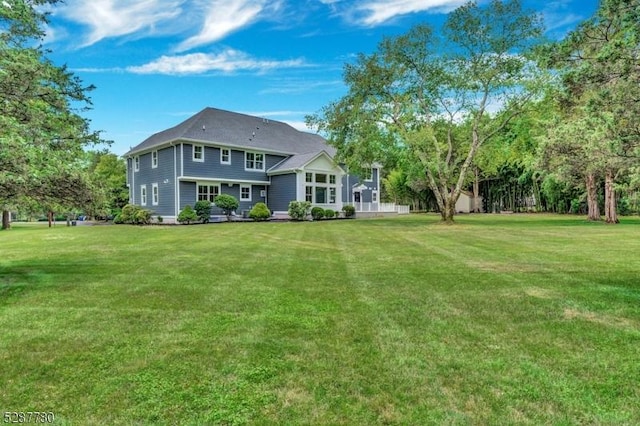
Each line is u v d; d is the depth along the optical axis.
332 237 12.96
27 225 29.61
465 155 22.64
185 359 3.19
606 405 2.47
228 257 8.50
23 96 5.60
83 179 6.38
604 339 3.58
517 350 3.35
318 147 31.56
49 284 5.89
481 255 8.70
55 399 2.59
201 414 2.41
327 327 3.94
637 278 6.22
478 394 2.62
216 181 24.48
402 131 19.17
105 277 6.38
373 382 2.80
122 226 20.97
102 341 3.57
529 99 17.78
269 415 2.40
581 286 5.69
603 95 5.00
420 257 8.45
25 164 5.20
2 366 3.06
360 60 19.12
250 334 3.74
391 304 4.76
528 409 2.44
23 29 6.44
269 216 25.17
